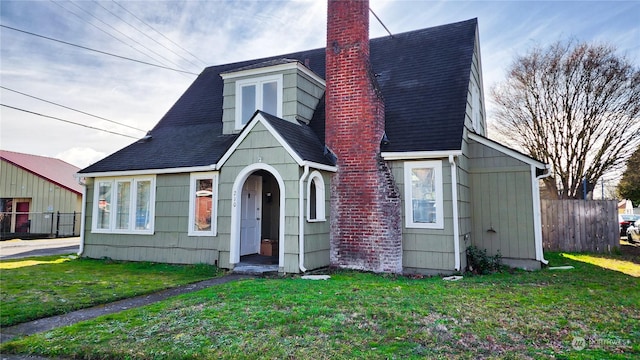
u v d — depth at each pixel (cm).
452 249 916
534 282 780
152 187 1141
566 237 1370
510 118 1970
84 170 1231
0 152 2722
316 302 578
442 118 995
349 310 534
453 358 377
